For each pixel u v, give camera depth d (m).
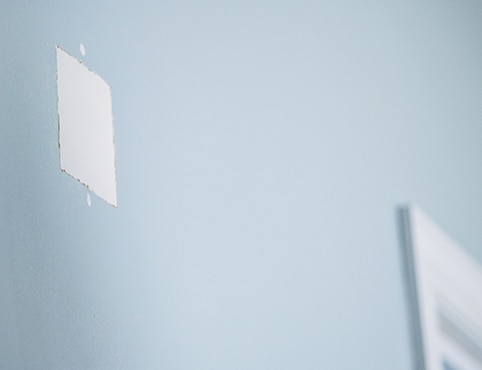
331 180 1.84
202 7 1.74
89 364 0.99
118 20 1.37
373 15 2.05
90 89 1.13
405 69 2.05
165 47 1.59
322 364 1.69
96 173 1.11
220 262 1.58
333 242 1.80
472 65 2.15
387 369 1.78
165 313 1.36
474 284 1.93
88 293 1.01
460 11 2.18
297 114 1.84
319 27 1.95
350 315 1.77
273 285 1.67
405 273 1.88
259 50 1.83
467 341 1.88
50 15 1.02
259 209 1.70
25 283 0.83
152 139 1.45
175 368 1.36
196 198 1.57
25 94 0.89
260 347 1.60
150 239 1.35
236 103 1.74
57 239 0.93
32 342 0.83
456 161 2.04
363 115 1.95
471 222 2.01
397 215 1.92
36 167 0.89
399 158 1.96
